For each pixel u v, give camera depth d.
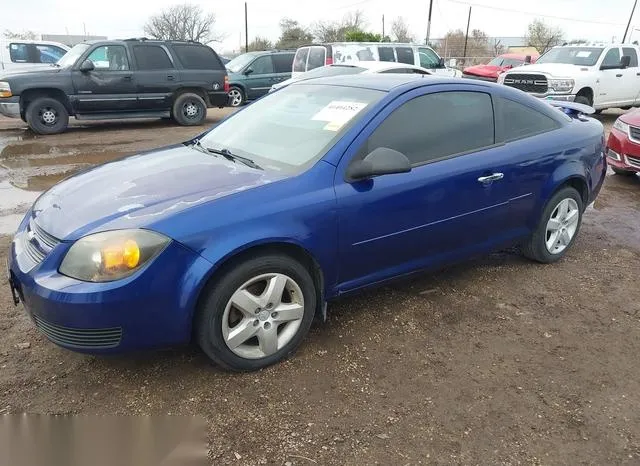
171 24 59.03
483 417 2.74
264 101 4.30
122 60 11.80
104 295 2.56
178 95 12.66
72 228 2.74
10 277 2.99
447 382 3.01
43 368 3.05
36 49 16.84
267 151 3.52
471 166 3.75
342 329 3.52
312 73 11.12
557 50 14.61
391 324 3.60
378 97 3.54
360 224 3.25
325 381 2.99
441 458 2.47
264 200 2.93
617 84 13.77
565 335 3.53
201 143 4.07
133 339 2.68
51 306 2.59
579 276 4.45
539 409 2.81
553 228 4.56
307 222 3.02
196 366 3.09
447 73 14.92
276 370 3.07
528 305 3.92
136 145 10.23
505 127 4.09
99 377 2.98
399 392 2.91
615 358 3.29
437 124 3.69
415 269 3.69
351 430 2.62
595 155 4.73
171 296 2.69
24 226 3.21
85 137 11.14
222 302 2.84
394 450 2.51
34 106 11.10
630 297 4.10
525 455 2.50
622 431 2.67
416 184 3.46
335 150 3.24
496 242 4.14
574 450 2.54
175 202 2.85
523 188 4.13
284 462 2.42
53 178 7.46
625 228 5.79
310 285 3.16
